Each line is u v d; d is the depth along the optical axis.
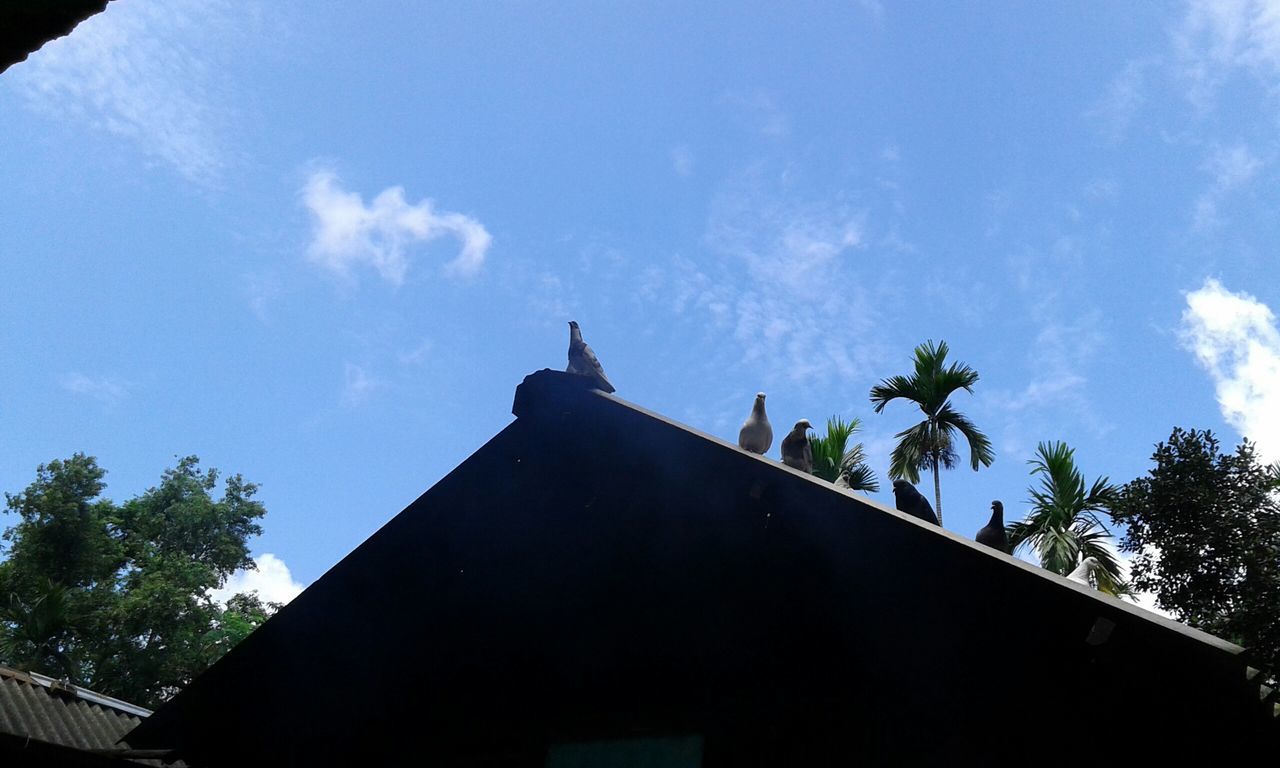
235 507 34.75
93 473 31.02
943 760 3.89
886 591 4.13
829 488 4.22
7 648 24.97
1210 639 2.98
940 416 19.14
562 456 6.03
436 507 6.11
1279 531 15.27
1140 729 3.37
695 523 5.39
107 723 8.34
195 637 29.41
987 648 3.71
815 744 4.33
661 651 5.24
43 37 2.06
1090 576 6.66
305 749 6.88
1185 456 16.88
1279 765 3.23
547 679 5.78
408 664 6.64
